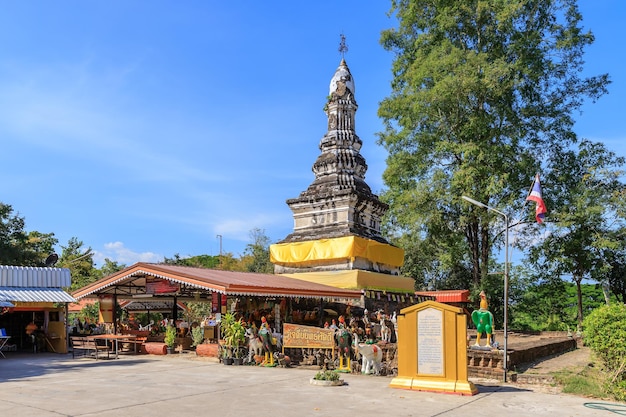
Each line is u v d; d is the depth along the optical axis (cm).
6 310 2397
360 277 2844
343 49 3703
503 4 3294
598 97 3459
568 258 3262
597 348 1386
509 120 3366
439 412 1084
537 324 4125
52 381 1499
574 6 3406
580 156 3509
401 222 3594
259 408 1103
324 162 3378
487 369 1595
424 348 1357
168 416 1023
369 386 1407
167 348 2291
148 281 2358
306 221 3303
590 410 1128
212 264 5412
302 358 1964
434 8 3631
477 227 3678
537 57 3341
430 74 3338
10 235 4591
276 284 2303
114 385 1419
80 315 3838
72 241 5344
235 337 1928
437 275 4172
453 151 3369
